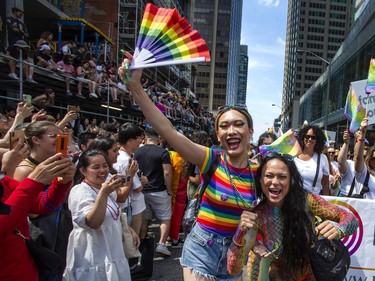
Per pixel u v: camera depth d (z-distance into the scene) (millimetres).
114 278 2688
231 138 2246
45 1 16031
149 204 4809
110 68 15516
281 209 2383
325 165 4398
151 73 30047
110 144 3543
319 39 123438
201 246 2268
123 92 13422
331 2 122688
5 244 1861
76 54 11969
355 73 37375
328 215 2416
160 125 2193
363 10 36562
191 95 58875
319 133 4324
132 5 25297
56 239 2535
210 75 125938
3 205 1694
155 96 17016
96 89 11281
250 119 2322
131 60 2121
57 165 1852
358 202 3451
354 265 3422
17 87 9867
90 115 15133
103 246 2734
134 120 18906
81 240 2701
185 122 22891
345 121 40688
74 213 2652
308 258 2369
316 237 2359
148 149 4828
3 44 11117
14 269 1890
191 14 61594
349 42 41156
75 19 17484
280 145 2930
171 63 2014
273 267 2547
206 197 2299
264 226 2387
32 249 2037
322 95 58781
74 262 2678
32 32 18734
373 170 4512
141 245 4012
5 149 2732
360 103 5074
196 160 2277
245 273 3918
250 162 2408
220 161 2307
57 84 10375
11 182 2074
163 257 4957
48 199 2143
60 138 1880
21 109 3340
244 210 2238
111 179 2623
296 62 123188
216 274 2268
